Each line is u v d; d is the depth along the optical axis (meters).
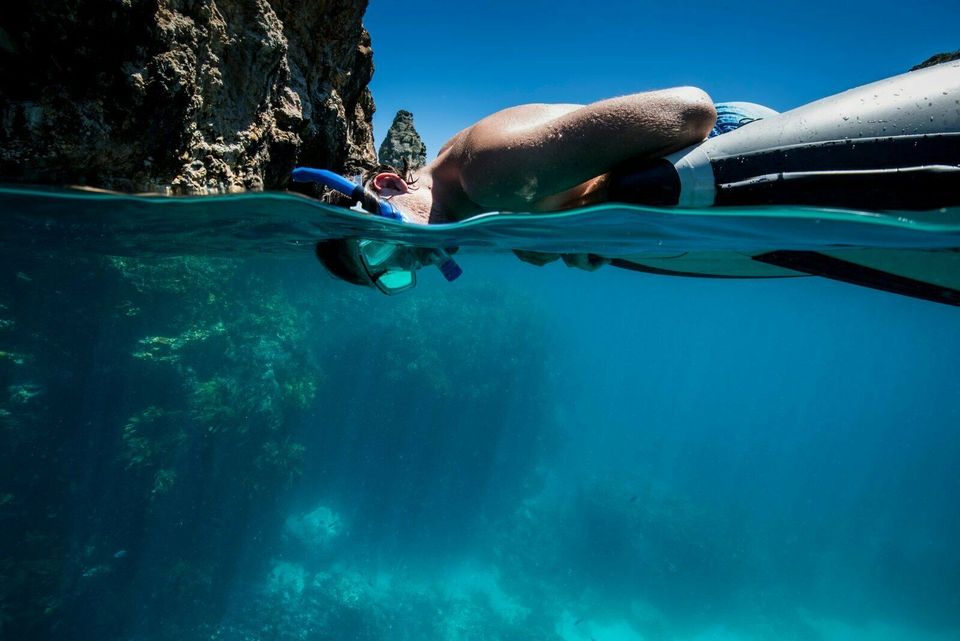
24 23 2.37
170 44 2.87
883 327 60.19
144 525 14.72
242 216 3.32
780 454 55.88
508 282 42.41
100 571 13.81
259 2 3.43
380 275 2.88
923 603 27.12
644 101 1.76
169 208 3.20
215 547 16.39
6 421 12.75
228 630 15.70
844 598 26.77
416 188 2.67
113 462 14.18
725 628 22.98
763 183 1.73
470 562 23.75
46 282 12.33
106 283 13.51
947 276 2.33
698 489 36.22
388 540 22.77
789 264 2.69
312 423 23.06
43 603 12.41
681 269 3.58
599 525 25.25
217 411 15.32
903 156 1.61
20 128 2.58
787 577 27.22
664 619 22.59
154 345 14.47
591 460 33.22
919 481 55.38
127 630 13.95
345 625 17.50
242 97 3.55
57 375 13.59
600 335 117.38
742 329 102.56
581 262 3.45
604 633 21.44
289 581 18.78
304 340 20.67
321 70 4.46
